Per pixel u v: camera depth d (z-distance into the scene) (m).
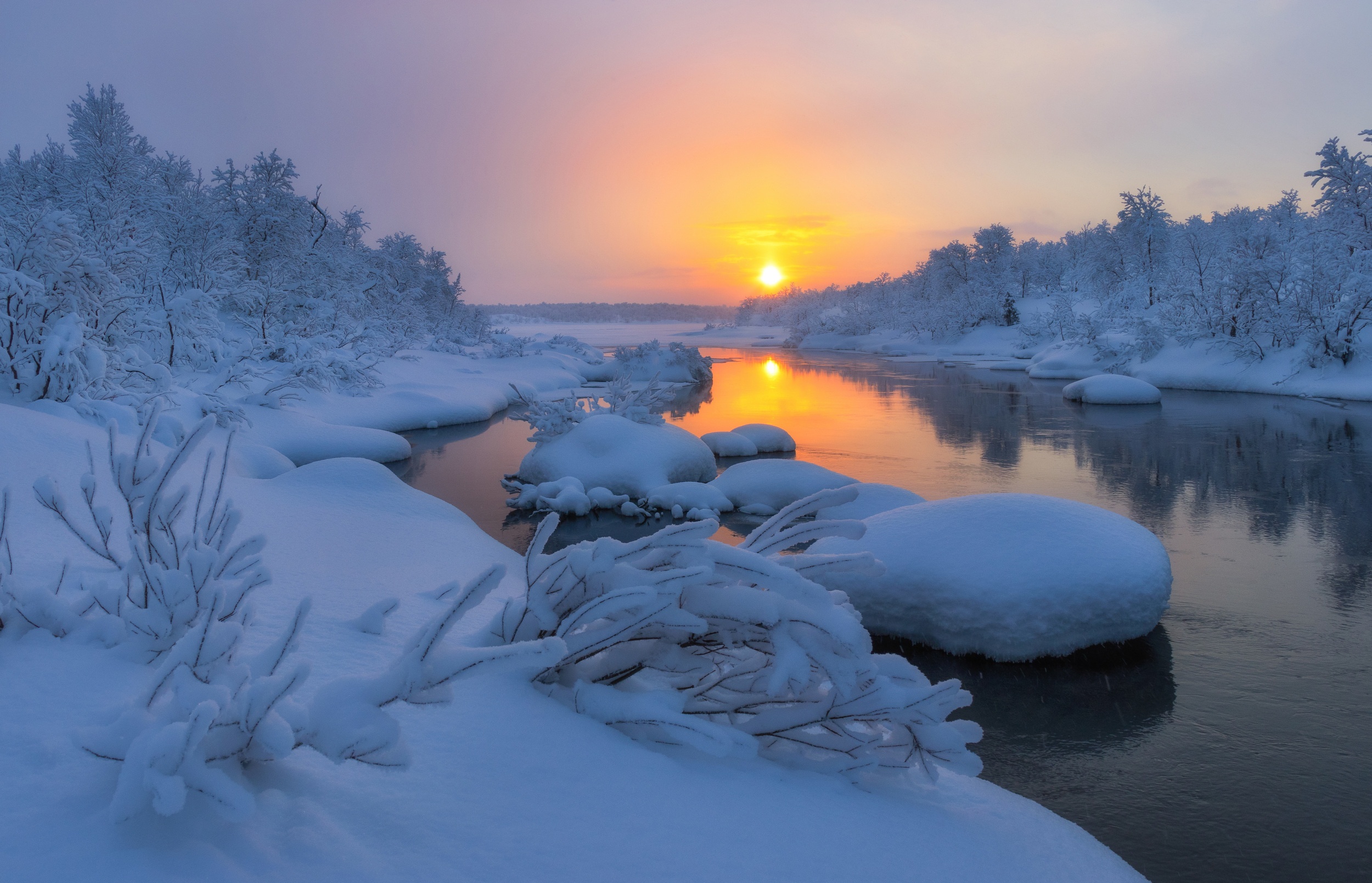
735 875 2.32
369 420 24.98
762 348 95.31
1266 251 42.59
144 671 2.85
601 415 17.19
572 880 2.12
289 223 34.62
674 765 2.93
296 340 27.17
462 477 17.83
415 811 2.28
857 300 111.56
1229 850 4.65
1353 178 38.03
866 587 7.71
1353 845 4.69
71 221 13.84
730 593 3.34
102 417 12.55
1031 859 3.13
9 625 3.04
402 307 47.75
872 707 3.31
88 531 5.12
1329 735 6.00
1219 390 37.56
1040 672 7.00
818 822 2.79
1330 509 14.16
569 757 2.76
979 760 3.36
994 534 7.65
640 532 13.01
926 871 2.68
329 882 1.88
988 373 51.28
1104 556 7.46
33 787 2.03
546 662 2.29
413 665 2.21
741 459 19.81
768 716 3.46
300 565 5.60
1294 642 7.86
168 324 20.89
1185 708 6.41
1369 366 33.16
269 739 2.01
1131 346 44.34
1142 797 5.21
